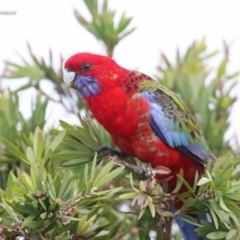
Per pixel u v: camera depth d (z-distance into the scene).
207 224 9.08
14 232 7.99
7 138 10.83
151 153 10.95
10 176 8.31
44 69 12.46
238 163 9.49
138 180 10.27
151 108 10.86
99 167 10.67
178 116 11.16
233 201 9.09
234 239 8.61
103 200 8.83
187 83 12.55
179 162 11.17
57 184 8.02
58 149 10.24
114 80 10.95
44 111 11.41
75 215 8.84
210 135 12.04
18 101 11.34
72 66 11.19
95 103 11.04
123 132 10.88
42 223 8.01
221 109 12.41
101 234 8.66
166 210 9.22
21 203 8.07
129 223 11.13
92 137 10.25
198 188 9.41
